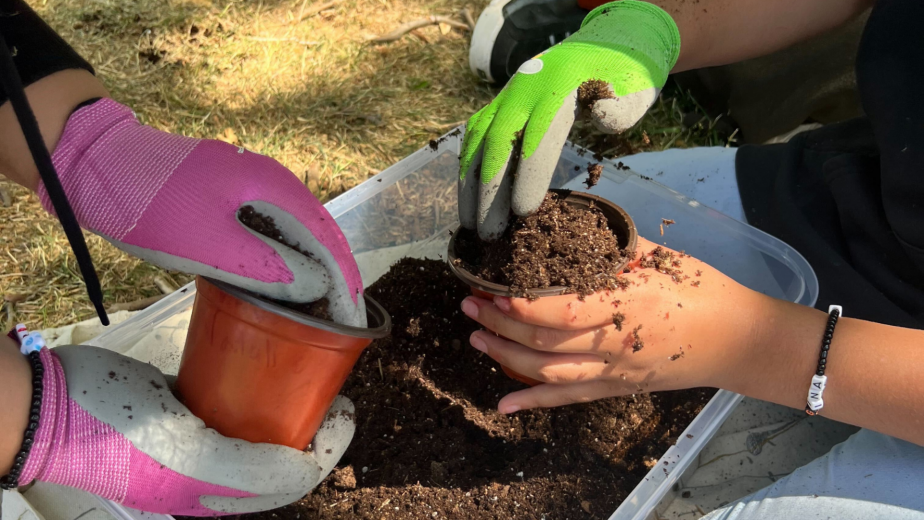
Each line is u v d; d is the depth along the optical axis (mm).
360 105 2223
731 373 1086
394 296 1432
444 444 1216
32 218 1802
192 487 895
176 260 846
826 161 1365
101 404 851
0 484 825
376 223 1613
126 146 872
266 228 893
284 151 2051
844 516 990
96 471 837
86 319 1615
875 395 1005
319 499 1148
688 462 1113
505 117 1015
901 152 1132
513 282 1014
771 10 1353
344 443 1035
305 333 844
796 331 1054
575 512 1136
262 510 980
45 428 807
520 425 1257
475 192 1080
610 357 1044
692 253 1515
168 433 873
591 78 1020
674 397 1309
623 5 1208
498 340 1124
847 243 1320
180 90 2221
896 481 1018
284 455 917
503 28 2160
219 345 875
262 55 2367
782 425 1428
